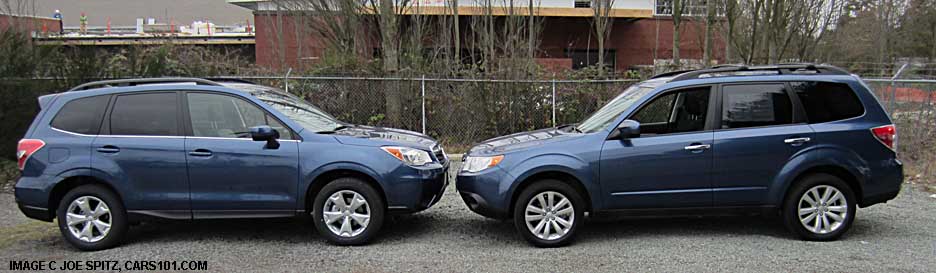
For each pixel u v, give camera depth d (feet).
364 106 39.52
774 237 19.16
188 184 18.72
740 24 49.32
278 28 60.59
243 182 18.71
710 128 18.57
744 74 19.25
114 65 35.68
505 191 18.40
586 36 76.89
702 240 18.95
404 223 21.86
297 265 17.15
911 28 79.66
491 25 54.03
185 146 18.70
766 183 18.33
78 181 19.17
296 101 21.66
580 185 18.79
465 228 21.11
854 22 71.10
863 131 18.34
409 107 39.52
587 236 19.75
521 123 39.70
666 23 76.79
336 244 19.01
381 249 18.60
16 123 31.60
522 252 18.11
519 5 61.57
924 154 32.96
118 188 18.62
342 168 18.57
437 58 44.65
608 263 16.83
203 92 19.34
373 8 45.27
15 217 23.82
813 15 46.37
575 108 39.75
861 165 18.25
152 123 19.03
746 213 18.62
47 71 33.76
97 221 18.88
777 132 18.29
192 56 42.29
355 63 40.04
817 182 18.34
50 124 19.11
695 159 18.28
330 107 39.27
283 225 21.71
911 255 17.15
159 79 19.97
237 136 18.97
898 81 32.96
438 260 17.43
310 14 53.78
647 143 18.33
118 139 18.79
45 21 97.91
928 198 24.86
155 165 18.66
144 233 20.95
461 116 39.68
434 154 20.17
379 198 18.84
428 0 61.67
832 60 67.56
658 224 21.09
